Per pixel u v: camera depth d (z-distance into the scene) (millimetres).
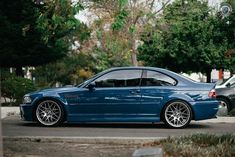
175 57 42625
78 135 12359
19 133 12711
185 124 14086
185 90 14117
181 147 8609
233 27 41062
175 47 42312
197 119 14125
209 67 43188
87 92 14211
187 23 41438
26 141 10758
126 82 14258
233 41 41469
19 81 23734
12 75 25750
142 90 14117
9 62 33438
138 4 32812
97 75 14406
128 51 34750
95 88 14227
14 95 23344
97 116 14203
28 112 14430
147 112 14109
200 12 41938
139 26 33500
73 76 54500
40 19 10672
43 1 10695
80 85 14406
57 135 12320
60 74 52812
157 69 14328
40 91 14539
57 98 14289
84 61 55312
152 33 36500
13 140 10883
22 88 23500
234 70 42031
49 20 10664
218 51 41156
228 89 20422
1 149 7250
